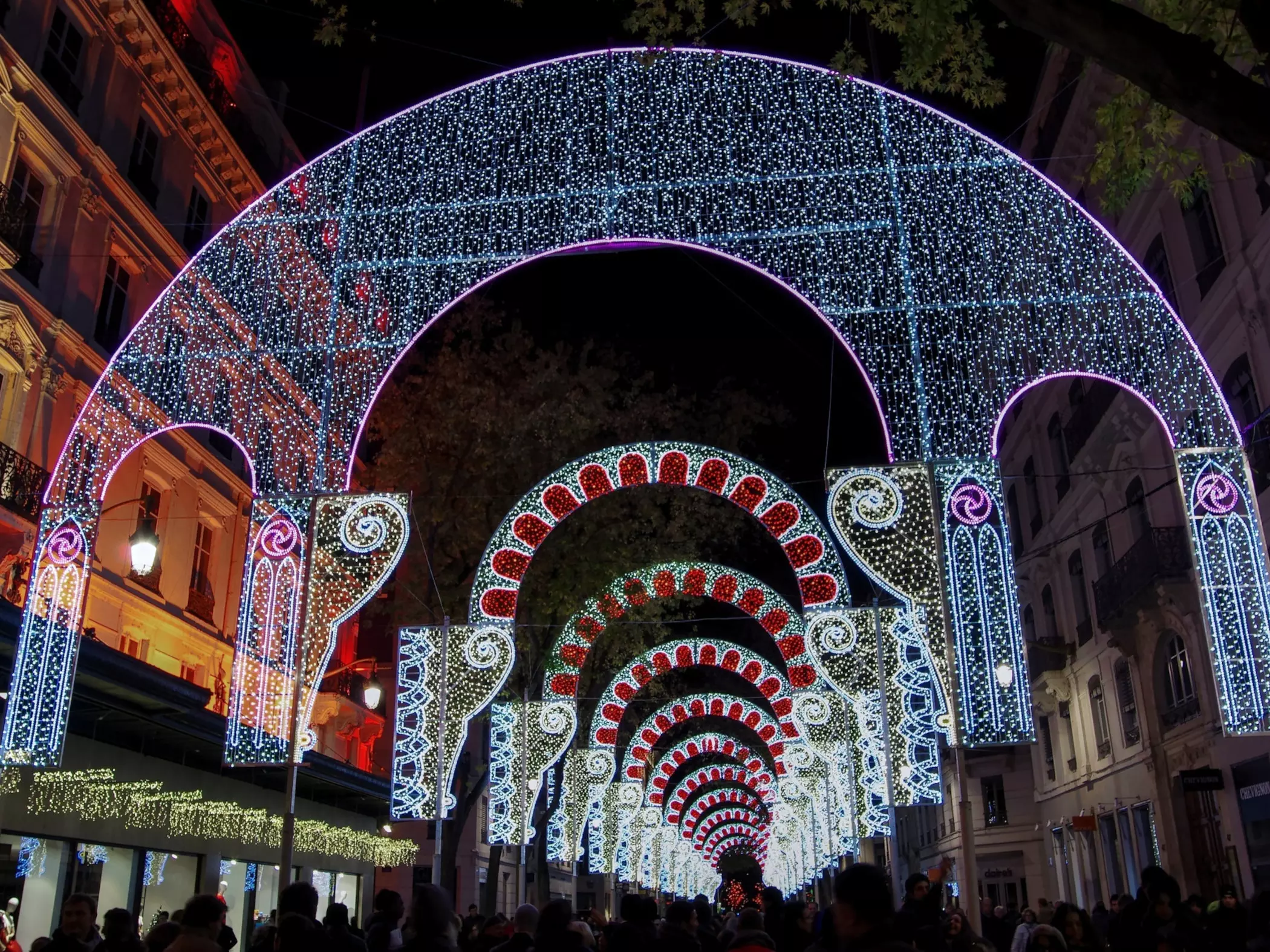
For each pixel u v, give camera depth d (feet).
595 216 41.93
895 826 49.21
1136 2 49.08
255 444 44.73
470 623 55.57
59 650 42.83
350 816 92.53
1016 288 40.42
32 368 61.46
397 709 56.95
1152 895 27.07
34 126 62.34
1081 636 84.58
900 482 40.40
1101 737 82.84
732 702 101.65
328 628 42.75
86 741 54.70
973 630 38.73
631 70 42.63
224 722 59.06
